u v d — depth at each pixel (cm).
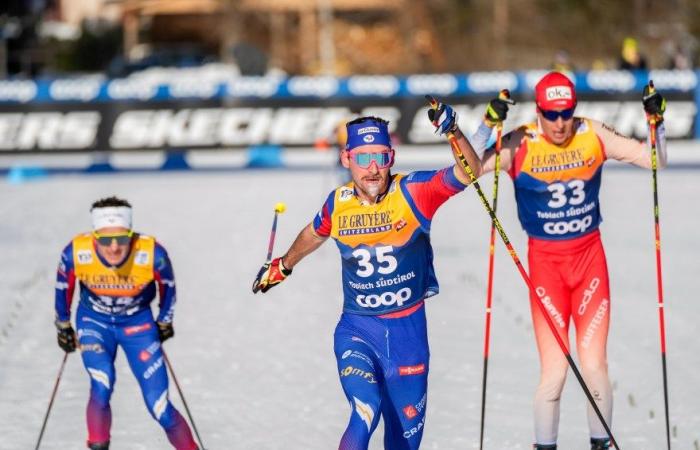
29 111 8012
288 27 14100
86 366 1916
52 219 5222
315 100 8131
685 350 2719
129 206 1906
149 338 1945
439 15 13525
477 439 2084
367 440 1625
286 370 2581
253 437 2108
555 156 1922
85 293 1956
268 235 4628
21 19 15212
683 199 5738
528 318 3105
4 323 3080
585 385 1833
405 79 8100
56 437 2111
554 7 13312
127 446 2053
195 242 4478
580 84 7981
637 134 8019
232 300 3375
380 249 1712
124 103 8056
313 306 3288
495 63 13225
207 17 14325
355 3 13388
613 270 3797
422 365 1755
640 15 12800
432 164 7162
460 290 3500
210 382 2486
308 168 7500
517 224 4947
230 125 8125
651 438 2075
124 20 14375
